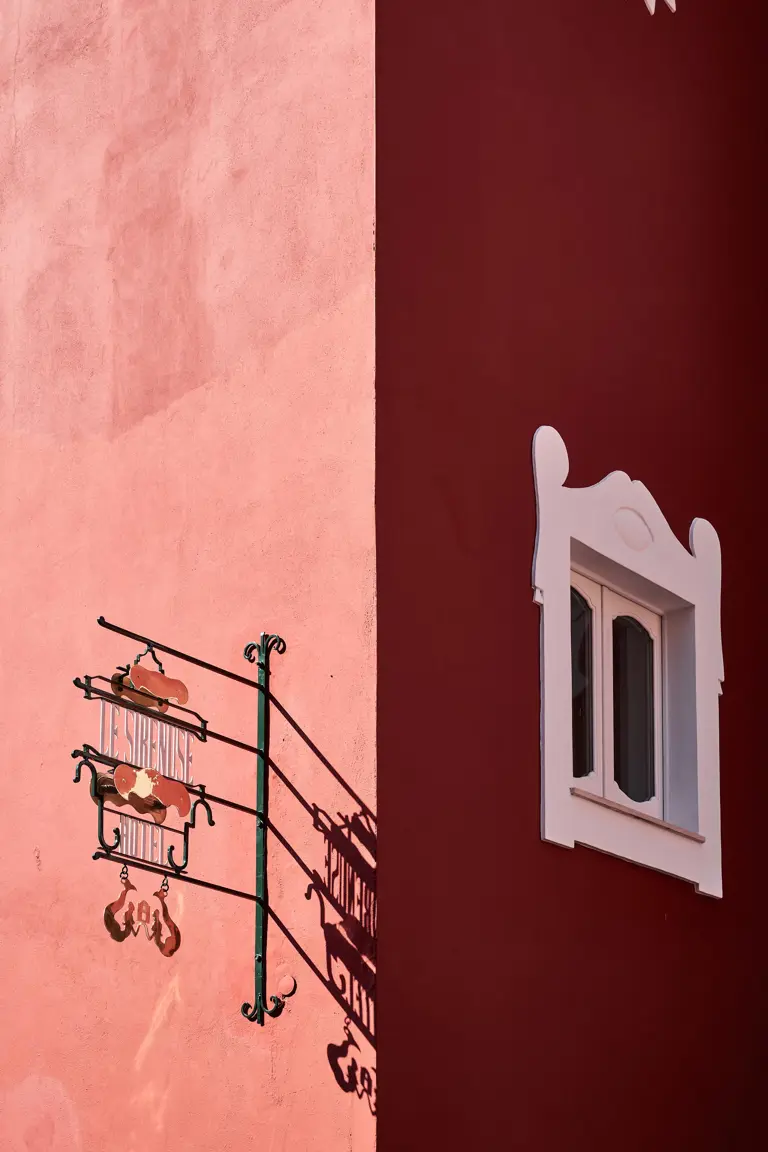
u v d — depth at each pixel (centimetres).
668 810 712
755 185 870
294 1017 523
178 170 648
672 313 758
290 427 573
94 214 683
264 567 570
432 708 544
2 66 746
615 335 700
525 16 667
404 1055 506
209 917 559
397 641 535
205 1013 553
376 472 540
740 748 757
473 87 625
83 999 604
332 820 526
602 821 622
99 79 698
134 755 533
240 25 634
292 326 581
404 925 516
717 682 734
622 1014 622
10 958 639
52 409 677
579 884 607
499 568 589
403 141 581
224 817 561
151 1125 563
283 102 607
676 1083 652
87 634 639
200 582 593
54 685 649
